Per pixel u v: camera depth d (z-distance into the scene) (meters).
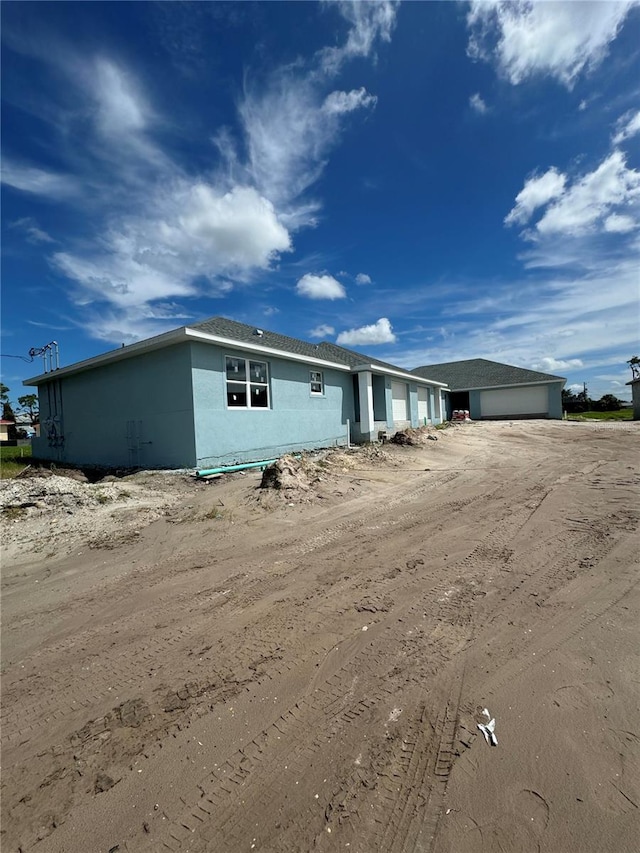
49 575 4.63
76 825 1.71
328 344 21.80
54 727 2.30
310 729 2.19
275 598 3.78
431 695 2.40
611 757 1.92
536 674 2.54
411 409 21.55
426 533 5.46
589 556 4.39
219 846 1.60
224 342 10.57
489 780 1.83
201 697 2.48
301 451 13.46
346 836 1.62
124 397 11.96
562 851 1.52
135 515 6.70
